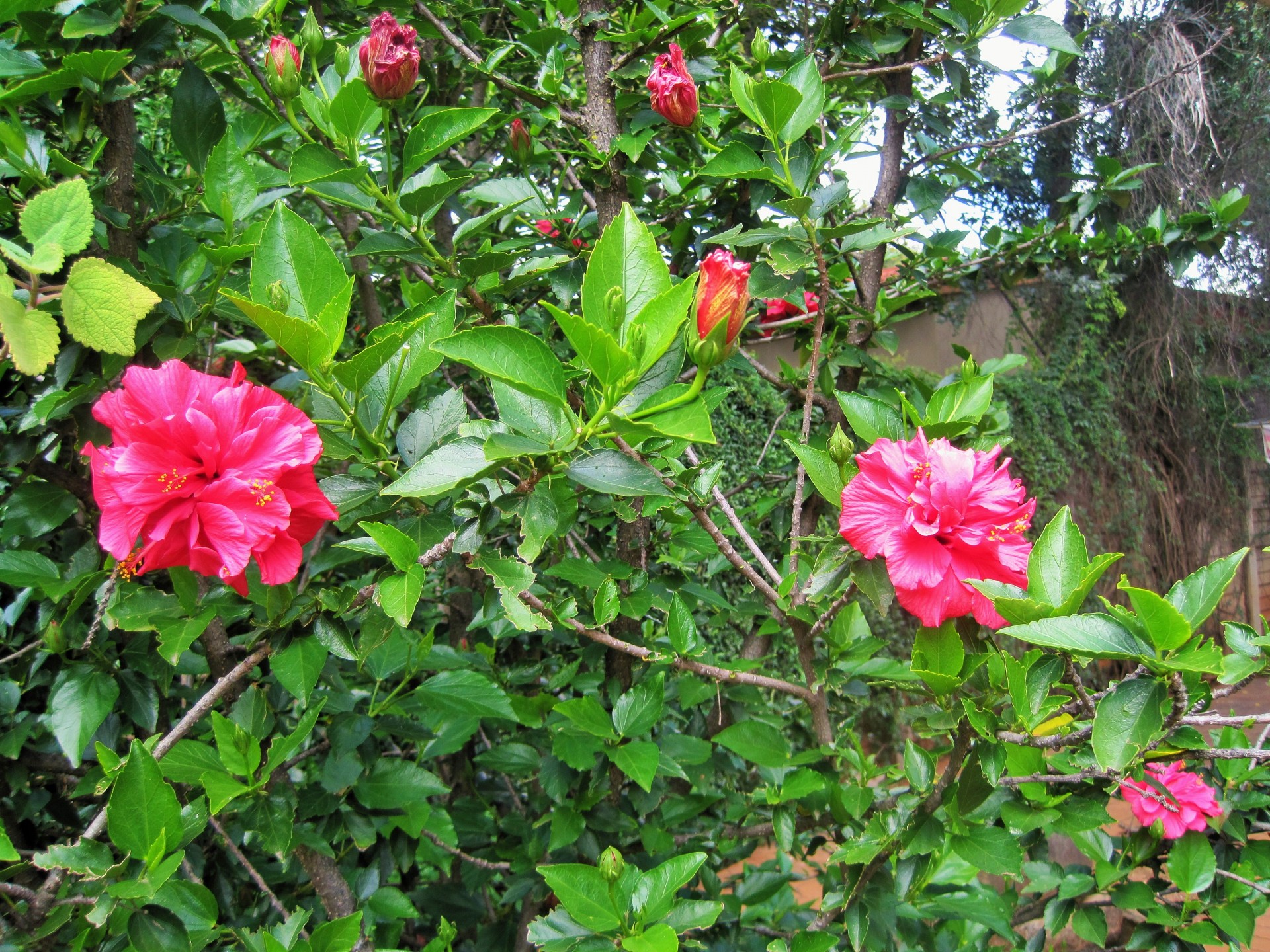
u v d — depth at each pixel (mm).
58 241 881
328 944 1188
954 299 5637
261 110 1647
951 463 1147
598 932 1136
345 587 1191
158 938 1029
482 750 2289
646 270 1055
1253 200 6520
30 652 1650
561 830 1608
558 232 1930
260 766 1302
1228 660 909
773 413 5957
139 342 1246
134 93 1288
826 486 1255
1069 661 1012
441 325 1190
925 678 1177
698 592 1795
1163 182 6219
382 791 1522
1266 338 7156
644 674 2004
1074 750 1262
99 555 1467
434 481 1028
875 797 1621
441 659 1761
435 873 2623
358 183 1390
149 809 991
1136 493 7402
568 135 2113
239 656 1439
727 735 1616
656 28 1840
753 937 1841
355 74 1519
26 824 1696
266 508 999
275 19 1550
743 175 1490
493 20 2709
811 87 1482
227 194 1251
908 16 1786
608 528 2225
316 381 1058
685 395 1043
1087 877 2002
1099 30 6090
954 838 1367
